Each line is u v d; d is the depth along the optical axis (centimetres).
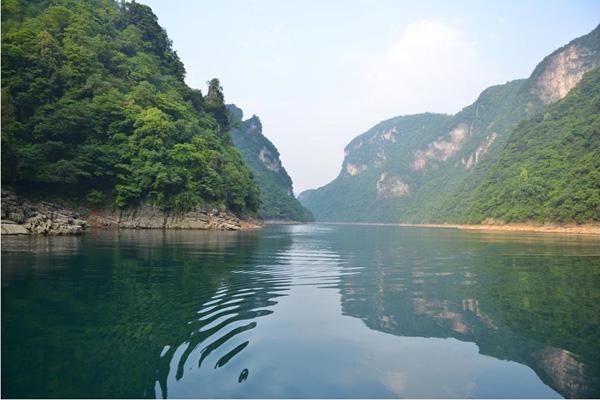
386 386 612
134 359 697
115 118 6053
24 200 4222
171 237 4100
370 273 1875
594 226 8262
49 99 5453
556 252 3155
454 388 613
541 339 865
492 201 12812
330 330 907
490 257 2741
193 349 753
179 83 9131
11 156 4384
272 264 2119
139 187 5803
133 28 9506
